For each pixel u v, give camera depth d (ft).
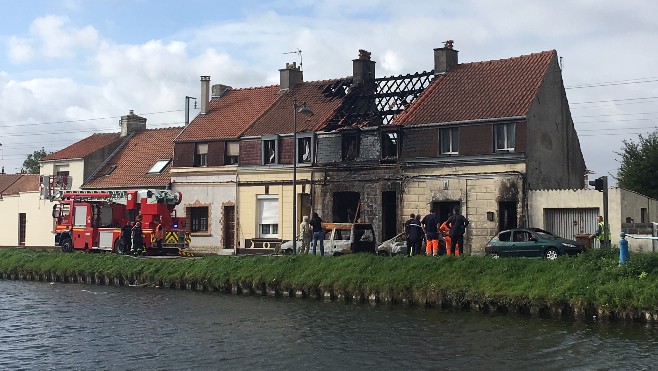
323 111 151.12
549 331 71.31
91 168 185.47
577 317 76.54
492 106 127.13
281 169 147.95
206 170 157.89
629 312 73.92
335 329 76.18
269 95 167.94
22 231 195.62
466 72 141.59
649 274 76.54
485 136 124.47
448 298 85.35
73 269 128.26
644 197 123.44
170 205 140.97
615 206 114.62
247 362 63.21
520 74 133.28
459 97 134.00
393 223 135.64
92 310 93.97
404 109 140.67
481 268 87.45
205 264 113.80
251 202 151.74
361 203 137.39
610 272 78.38
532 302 79.41
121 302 100.58
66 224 147.23
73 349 70.23
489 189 123.65
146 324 82.89
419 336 71.20
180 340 73.26
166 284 115.14
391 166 133.80
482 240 123.85
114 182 176.45
